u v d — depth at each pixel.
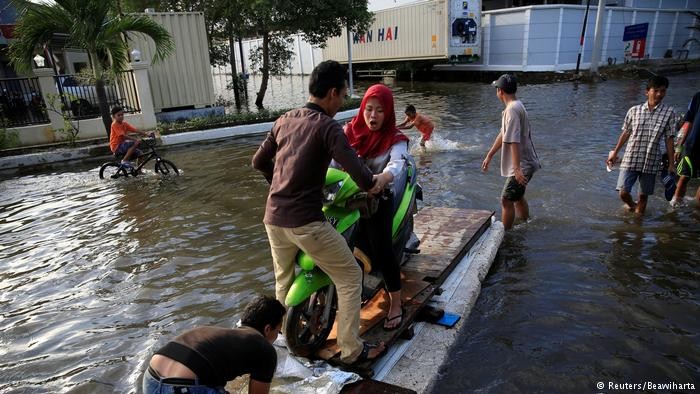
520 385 3.28
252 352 2.34
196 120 14.73
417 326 3.88
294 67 43.09
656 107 5.82
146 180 9.21
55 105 12.86
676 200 6.50
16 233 6.65
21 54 12.00
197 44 16.22
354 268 3.10
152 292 4.77
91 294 4.80
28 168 11.25
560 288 4.52
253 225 6.48
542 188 7.39
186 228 6.48
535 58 27.42
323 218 2.96
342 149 2.77
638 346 3.65
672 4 33.50
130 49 15.28
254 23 19.11
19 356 3.82
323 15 18.09
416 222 5.64
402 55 30.36
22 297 4.80
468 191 7.52
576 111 15.26
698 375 3.33
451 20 26.70
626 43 30.44
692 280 4.57
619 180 6.21
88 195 8.41
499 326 3.98
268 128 14.48
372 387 3.11
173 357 2.22
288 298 3.17
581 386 3.25
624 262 4.96
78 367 3.65
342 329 3.13
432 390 3.25
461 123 14.06
